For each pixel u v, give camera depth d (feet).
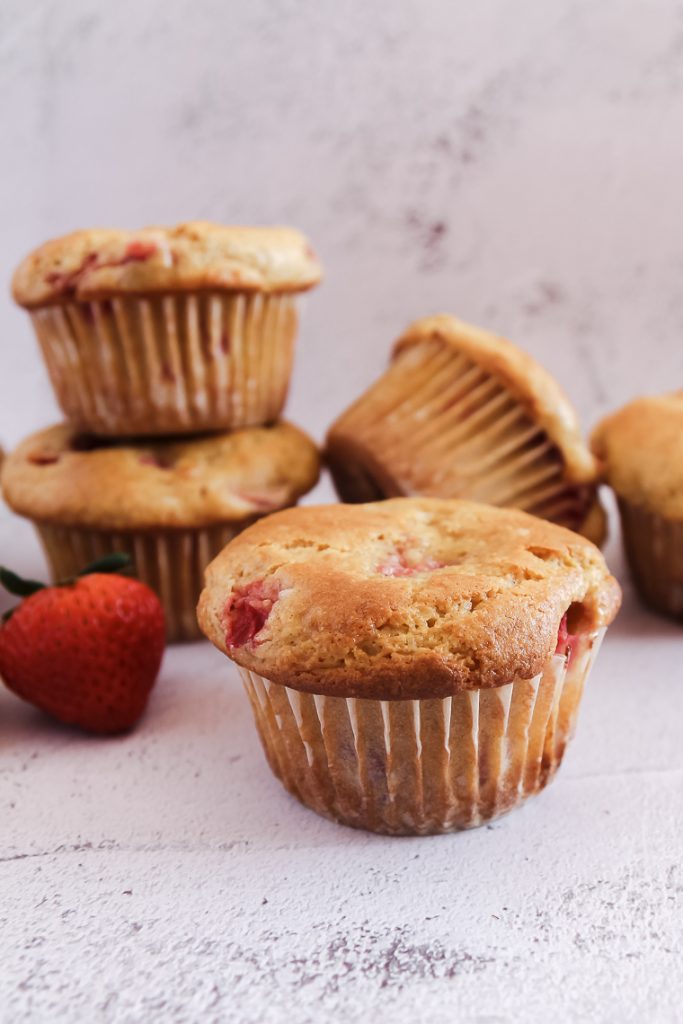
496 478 1.34
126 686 1.16
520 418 1.33
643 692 1.24
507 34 1.73
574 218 1.79
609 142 1.76
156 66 1.75
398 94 1.75
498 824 1.07
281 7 1.72
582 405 1.87
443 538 1.11
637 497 1.33
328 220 1.80
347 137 1.77
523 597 1.02
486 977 0.94
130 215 1.80
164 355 1.30
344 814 1.06
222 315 1.30
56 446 1.37
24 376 1.88
